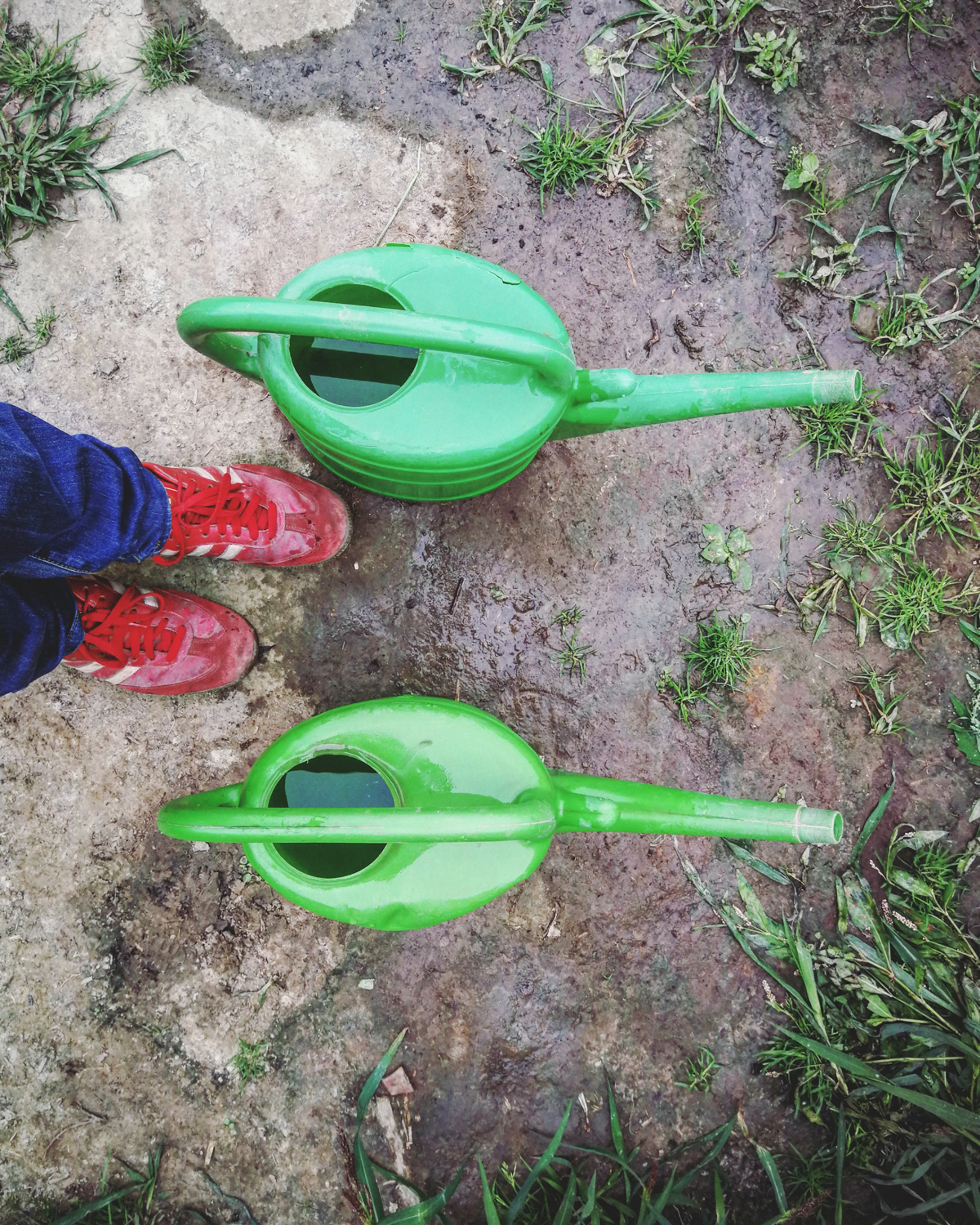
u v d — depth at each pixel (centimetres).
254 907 182
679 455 187
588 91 185
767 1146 181
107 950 181
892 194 188
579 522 187
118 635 164
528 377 125
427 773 139
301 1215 178
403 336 106
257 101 184
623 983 184
